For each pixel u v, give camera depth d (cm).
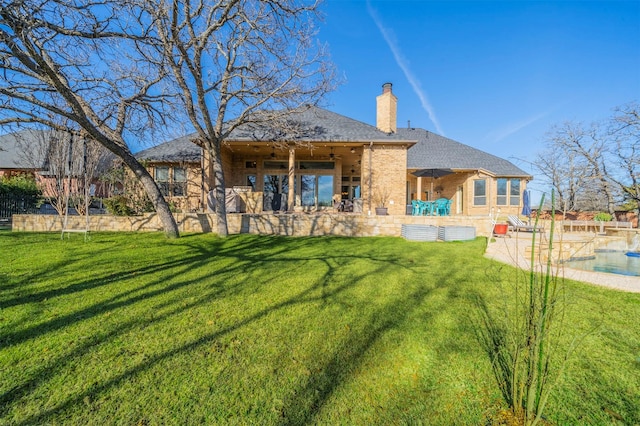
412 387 214
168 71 846
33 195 1489
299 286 436
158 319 316
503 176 1822
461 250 771
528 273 515
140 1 619
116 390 205
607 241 1055
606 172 1994
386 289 426
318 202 1820
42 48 633
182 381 216
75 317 315
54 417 181
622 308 351
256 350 258
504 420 185
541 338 191
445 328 301
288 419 184
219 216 910
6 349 250
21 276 461
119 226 998
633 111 1822
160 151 1686
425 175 1445
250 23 730
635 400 198
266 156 1800
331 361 244
